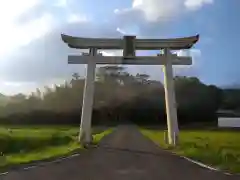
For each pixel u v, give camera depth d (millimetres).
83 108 35438
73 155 25672
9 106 98438
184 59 34938
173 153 27281
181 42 34500
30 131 52688
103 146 35031
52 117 101562
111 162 20562
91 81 35500
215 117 105500
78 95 107312
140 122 126188
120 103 124188
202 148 29297
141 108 125500
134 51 34812
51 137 38812
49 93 106750
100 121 123438
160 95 125938
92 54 35375
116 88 123562
